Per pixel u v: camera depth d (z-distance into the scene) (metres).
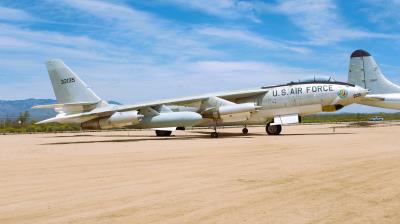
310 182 8.77
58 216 6.18
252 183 8.78
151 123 28.67
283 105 30.19
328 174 9.82
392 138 22.75
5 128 57.47
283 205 6.67
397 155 13.62
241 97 31.31
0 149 20.73
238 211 6.31
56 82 32.56
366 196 7.27
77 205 6.93
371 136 25.00
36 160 14.66
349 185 8.34
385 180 8.85
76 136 37.47
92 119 29.14
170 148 19.12
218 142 22.95
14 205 7.04
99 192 8.09
